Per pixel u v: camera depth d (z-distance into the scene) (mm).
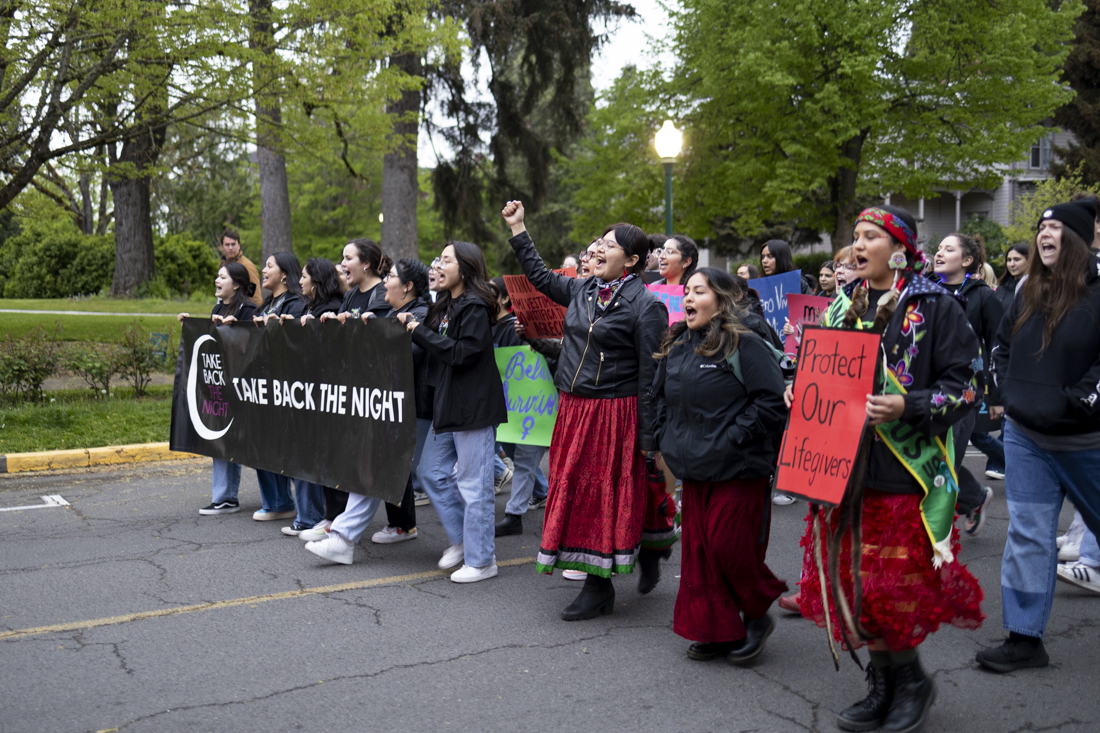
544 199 23484
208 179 39562
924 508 2998
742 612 3822
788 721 3258
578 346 4344
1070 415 3486
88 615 4363
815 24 18562
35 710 3309
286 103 12398
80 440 8883
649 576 4641
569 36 20516
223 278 6508
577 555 4316
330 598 4660
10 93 10305
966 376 2961
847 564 3031
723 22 20266
